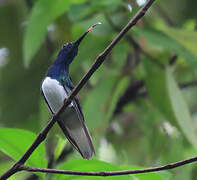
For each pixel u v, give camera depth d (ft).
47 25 32.40
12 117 39.88
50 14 32.32
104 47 34.88
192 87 41.22
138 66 38.14
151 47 35.94
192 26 39.40
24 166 19.02
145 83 35.27
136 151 37.60
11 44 40.75
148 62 35.22
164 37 31.65
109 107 33.47
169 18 38.40
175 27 34.60
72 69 34.94
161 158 35.55
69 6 32.37
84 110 33.12
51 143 30.09
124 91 39.47
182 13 38.32
